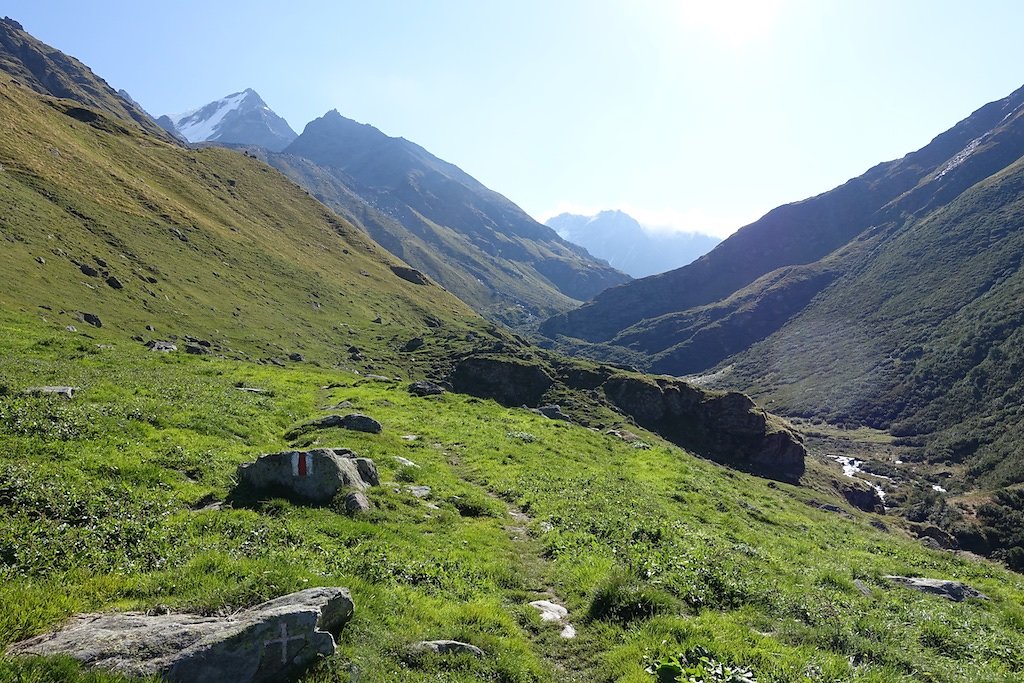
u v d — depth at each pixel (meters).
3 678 7.03
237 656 8.48
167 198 125.31
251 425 27.84
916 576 23.39
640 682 10.71
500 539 19.50
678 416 90.81
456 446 33.31
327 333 108.69
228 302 96.25
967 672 13.01
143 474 17.92
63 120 129.38
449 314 172.12
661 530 20.61
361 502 18.91
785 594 16.36
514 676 10.80
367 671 9.59
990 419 172.38
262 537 14.96
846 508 77.00
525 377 88.06
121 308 71.12
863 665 12.33
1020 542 103.88
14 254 65.38
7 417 18.78
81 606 10.01
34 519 13.30
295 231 170.50
